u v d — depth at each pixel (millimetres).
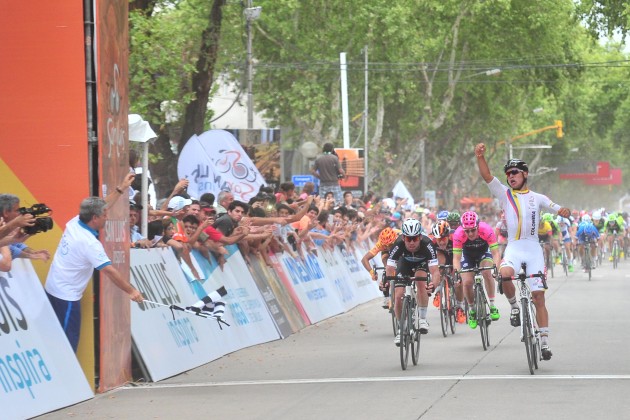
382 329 28125
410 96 99062
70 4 17594
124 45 18859
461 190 136000
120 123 18641
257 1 79125
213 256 23578
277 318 26469
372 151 89875
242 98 88812
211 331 21922
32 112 17719
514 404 14812
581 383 16703
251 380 18328
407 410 14555
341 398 15844
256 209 27188
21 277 15812
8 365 14672
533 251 19000
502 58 99688
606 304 33750
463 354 21609
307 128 85250
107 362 17578
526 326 18094
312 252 32812
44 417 14891
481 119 113000
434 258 21688
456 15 95250
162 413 14930
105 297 17562
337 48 84375
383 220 42719
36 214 15094
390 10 82812
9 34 17734
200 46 39656
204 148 31047
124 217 18656
